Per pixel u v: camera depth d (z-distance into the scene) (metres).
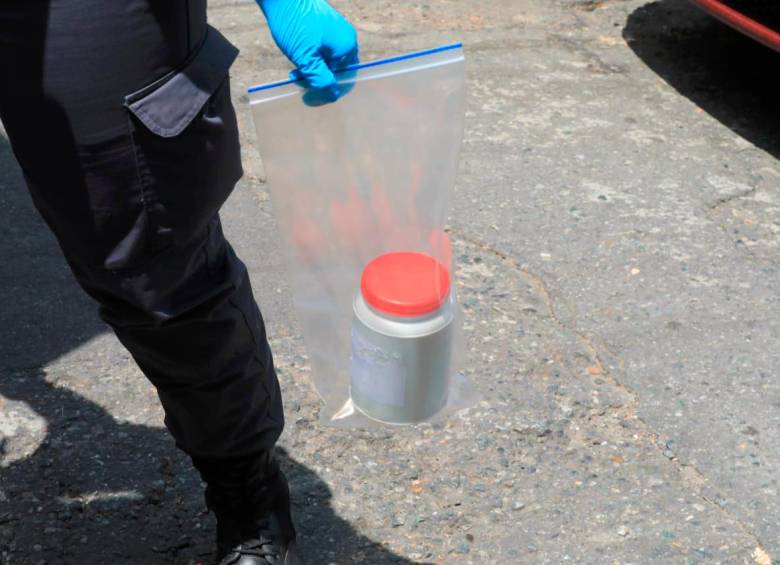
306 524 2.21
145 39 1.47
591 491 2.33
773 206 3.49
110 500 2.25
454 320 1.64
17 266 3.02
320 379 1.79
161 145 1.52
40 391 2.55
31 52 1.44
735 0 3.87
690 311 2.95
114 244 1.58
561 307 2.94
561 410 2.56
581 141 3.80
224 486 1.96
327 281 1.74
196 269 1.67
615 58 4.44
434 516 2.25
